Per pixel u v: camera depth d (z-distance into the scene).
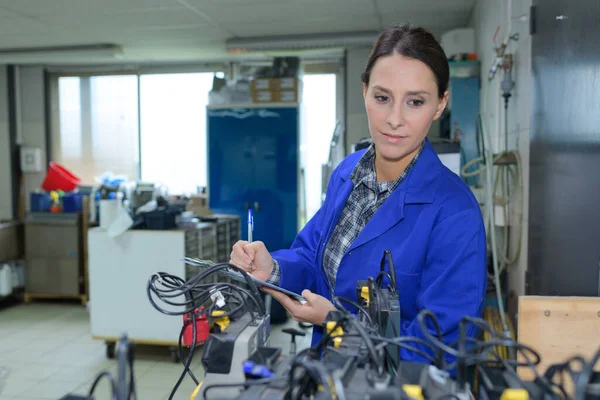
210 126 4.47
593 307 0.94
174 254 3.21
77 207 4.84
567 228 1.40
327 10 3.76
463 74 3.37
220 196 4.48
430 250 0.96
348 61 5.16
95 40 4.59
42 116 5.61
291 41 4.45
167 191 5.30
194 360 3.28
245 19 3.96
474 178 3.22
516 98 2.24
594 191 1.17
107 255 3.30
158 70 5.62
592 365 0.53
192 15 3.83
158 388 2.89
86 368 3.21
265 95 4.43
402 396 0.55
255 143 4.40
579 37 1.30
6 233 4.78
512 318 2.10
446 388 0.58
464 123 3.35
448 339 0.87
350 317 0.67
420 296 0.93
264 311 0.79
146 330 3.28
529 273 1.92
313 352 0.67
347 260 1.05
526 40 2.01
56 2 3.47
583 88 1.27
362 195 1.14
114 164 5.73
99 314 3.33
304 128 4.66
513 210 2.29
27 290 4.87
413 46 0.89
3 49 4.91
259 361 0.66
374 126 0.96
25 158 5.52
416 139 0.94
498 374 0.63
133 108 5.67
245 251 1.06
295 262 1.15
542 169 1.71
